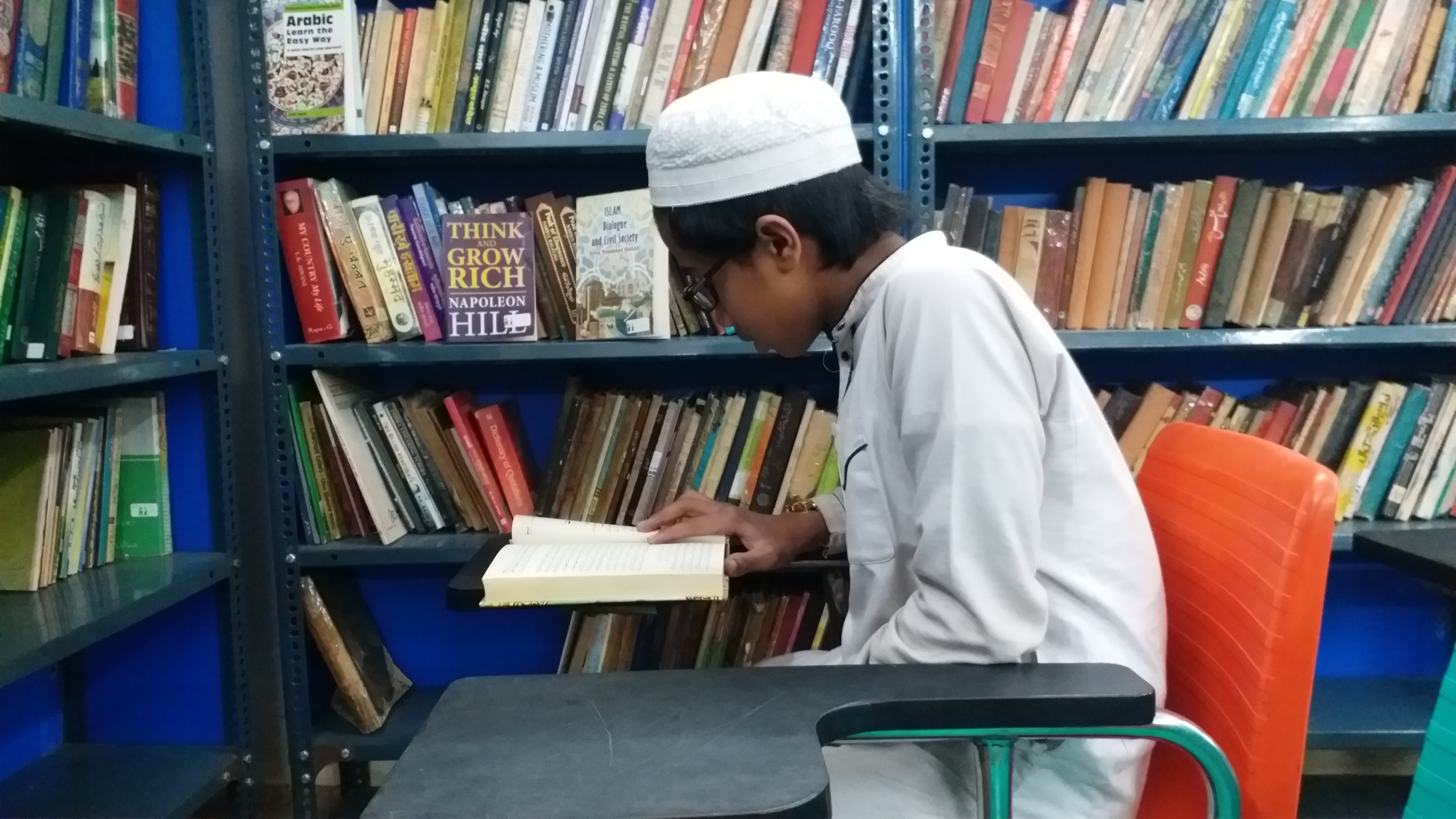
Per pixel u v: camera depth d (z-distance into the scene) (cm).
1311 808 152
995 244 133
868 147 132
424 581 162
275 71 128
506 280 131
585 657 142
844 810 80
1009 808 65
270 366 132
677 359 156
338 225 131
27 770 138
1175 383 157
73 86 118
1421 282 133
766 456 135
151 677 147
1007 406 76
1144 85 130
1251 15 128
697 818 49
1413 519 141
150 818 125
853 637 92
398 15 130
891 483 87
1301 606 71
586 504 138
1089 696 63
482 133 129
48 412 134
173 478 143
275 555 135
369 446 139
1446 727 73
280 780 159
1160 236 132
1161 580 87
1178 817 85
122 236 127
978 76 128
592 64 129
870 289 87
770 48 129
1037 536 75
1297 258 133
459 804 51
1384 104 130
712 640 140
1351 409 139
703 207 83
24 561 119
